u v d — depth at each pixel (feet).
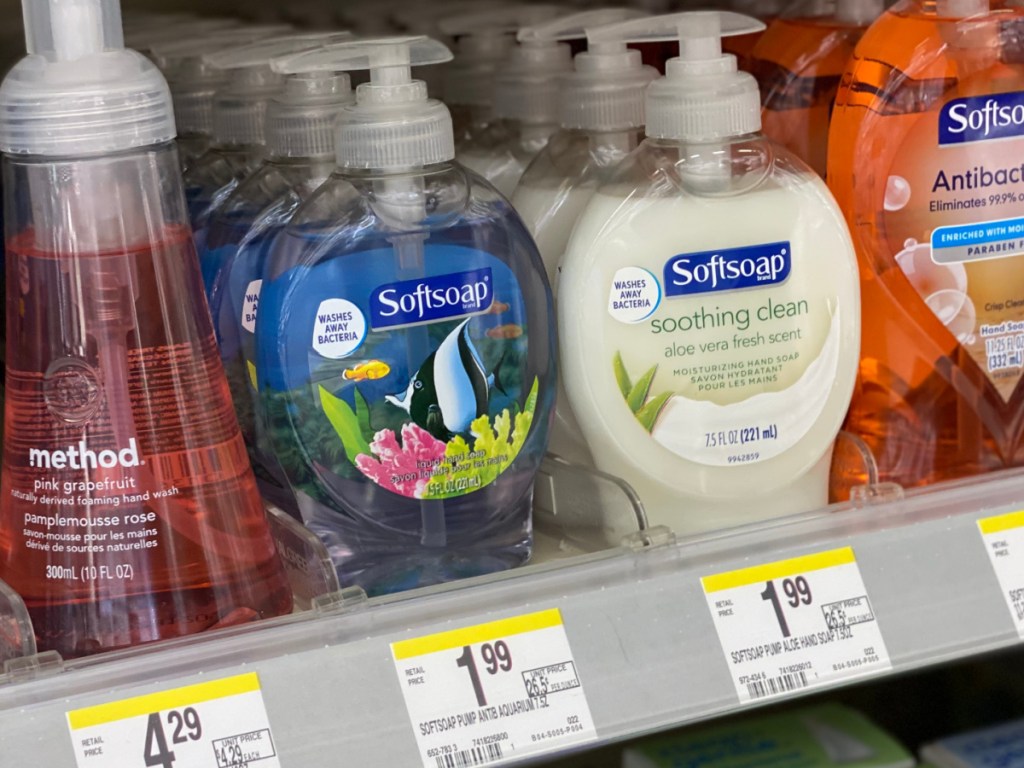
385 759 1.93
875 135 2.53
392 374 2.29
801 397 2.51
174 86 3.10
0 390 2.65
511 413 2.38
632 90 2.68
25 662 1.89
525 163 3.05
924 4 2.58
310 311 2.26
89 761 1.82
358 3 3.95
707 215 2.39
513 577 2.14
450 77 3.42
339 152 2.29
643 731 2.11
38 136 1.94
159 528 2.01
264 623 2.01
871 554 2.31
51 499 2.00
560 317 2.46
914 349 2.64
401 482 2.32
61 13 1.96
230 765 1.87
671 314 2.41
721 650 2.16
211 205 2.79
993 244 2.61
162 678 1.89
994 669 4.29
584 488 2.53
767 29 3.03
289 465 2.37
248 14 3.98
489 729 2.00
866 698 4.33
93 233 1.96
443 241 2.28
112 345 1.98
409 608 2.06
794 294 2.47
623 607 2.13
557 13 3.47
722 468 2.49
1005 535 2.40
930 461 2.69
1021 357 2.68
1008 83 2.55
